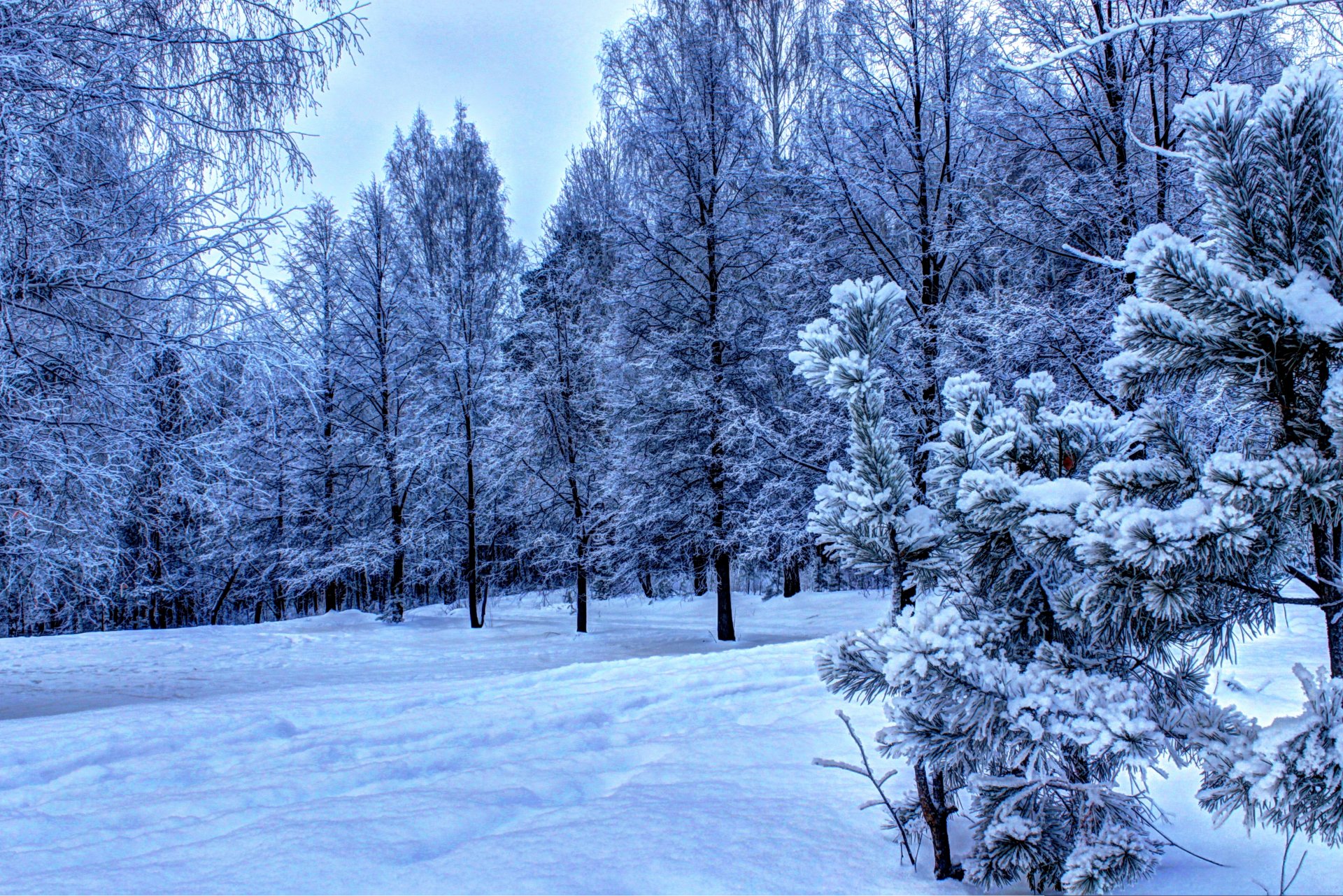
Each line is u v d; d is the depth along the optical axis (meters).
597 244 20.33
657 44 16.23
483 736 4.64
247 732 5.00
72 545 6.48
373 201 20.81
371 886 2.17
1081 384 9.09
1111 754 1.87
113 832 3.06
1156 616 1.73
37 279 5.89
